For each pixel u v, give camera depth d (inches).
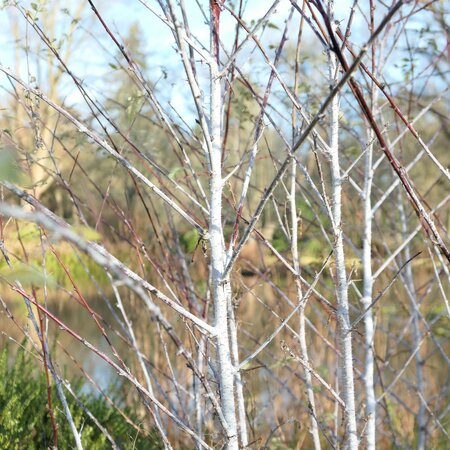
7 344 148.6
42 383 150.1
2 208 37.8
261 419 149.8
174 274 122.9
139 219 151.6
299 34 93.5
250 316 166.1
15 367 148.0
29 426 133.0
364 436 105.5
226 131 99.0
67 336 208.8
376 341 164.2
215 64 73.4
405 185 76.0
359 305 114.6
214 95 73.7
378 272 108.8
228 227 131.0
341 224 93.7
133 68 84.8
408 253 132.3
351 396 93.8
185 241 131.0
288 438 152.2
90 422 143.0
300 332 97.7
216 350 73.7
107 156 110.8
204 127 71.4
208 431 118.8
